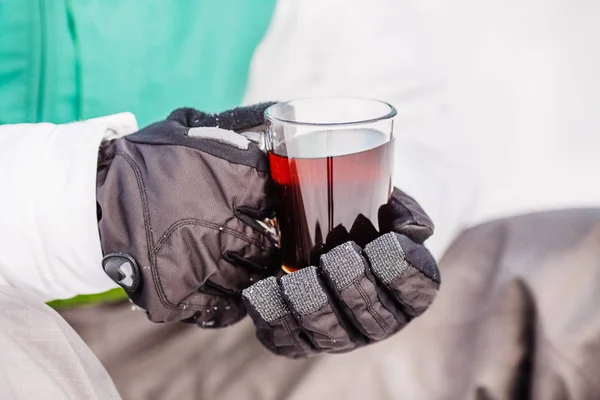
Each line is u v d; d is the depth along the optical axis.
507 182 1.01
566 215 0.93
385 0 1.18
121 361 0.86
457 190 0.96
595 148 1.04
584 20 1.15
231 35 1.11
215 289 0.75
